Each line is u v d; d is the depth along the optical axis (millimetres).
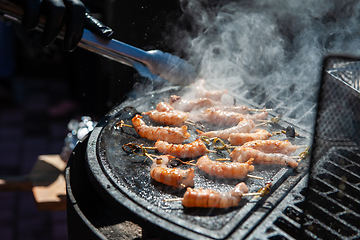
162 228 593
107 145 780
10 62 2047
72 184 787
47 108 1967
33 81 2201
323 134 731
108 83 1217
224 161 754
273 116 892
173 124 847
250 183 689
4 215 1305
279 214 618
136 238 750
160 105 884
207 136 807
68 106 1975
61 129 1801
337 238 613
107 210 811
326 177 721
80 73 1361
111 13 1058
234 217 610
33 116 1901
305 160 737
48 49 1520
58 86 2176
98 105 1317
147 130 805
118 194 654
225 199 627
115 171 711
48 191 1011
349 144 737
